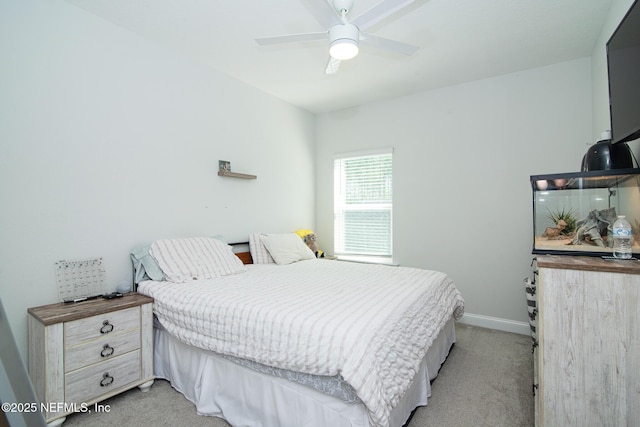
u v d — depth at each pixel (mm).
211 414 1685
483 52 2568
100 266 2080
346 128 3984
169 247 2324
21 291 1746
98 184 2088
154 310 1979
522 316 2939
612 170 1438
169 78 2514
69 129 1948
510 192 2992
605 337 1253
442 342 2268
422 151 3441
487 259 3104
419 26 2184
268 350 1405
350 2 1532
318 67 2840
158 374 2053
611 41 1580
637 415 1208
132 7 1985
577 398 1305
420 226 3455
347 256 3994
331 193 4129
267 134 3471
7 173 1707
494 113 3055
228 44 2447
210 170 2844
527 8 1991
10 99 1714
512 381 2043
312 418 1356
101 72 2102
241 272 2516
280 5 1963
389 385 1260
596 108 2486
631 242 1396
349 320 1353
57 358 1557
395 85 3260
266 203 3459
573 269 1300
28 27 1781
